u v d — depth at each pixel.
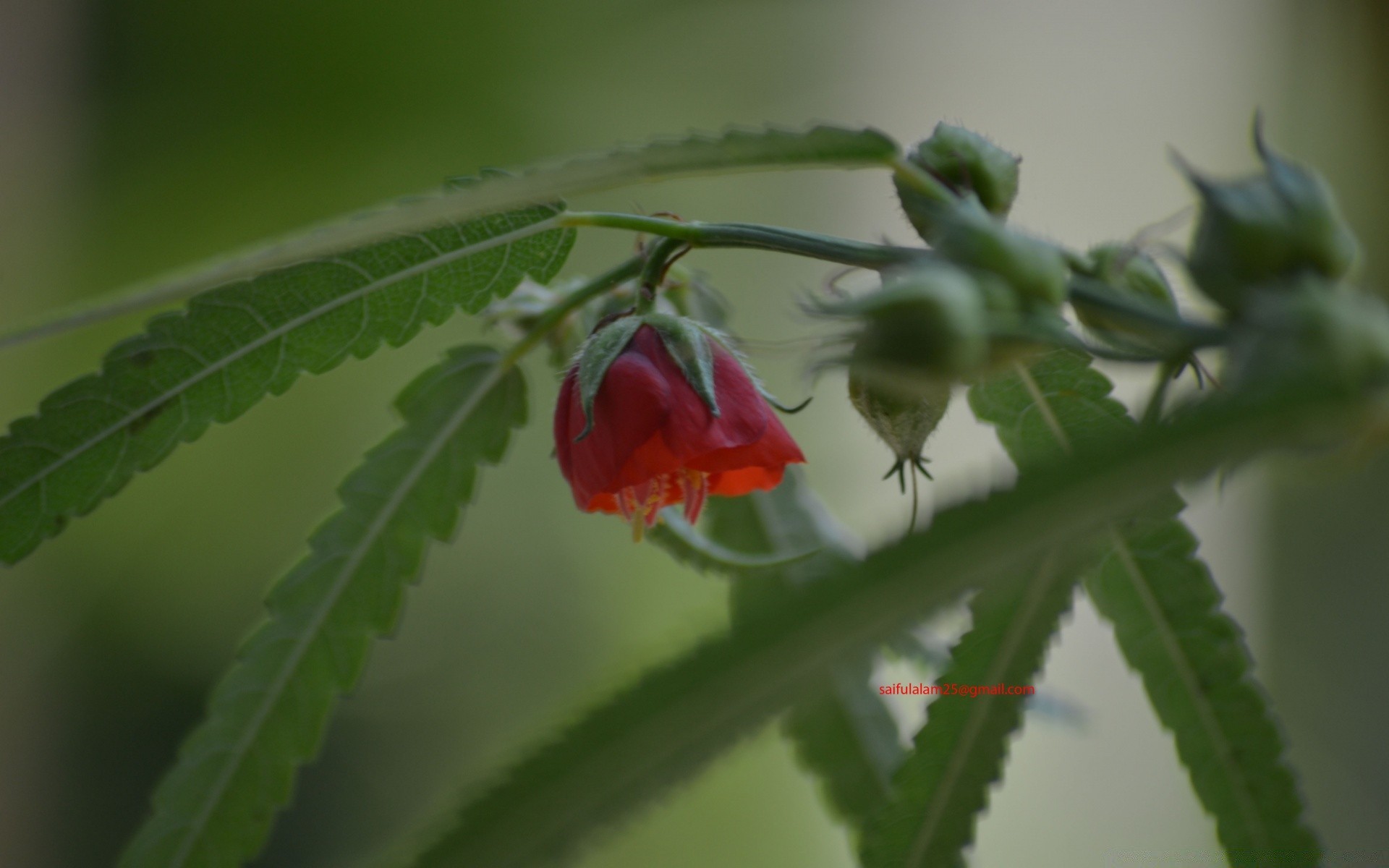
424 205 0.28
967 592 0.25
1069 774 0.70
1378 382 0.26
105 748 0.87
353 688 0.32
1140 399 0.28
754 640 0.24
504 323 0.33
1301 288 0.27
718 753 0.24
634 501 0.32
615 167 0.28
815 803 0.74
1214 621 0.30
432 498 0.32
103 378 0.31
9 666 0.85
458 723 0.89
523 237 0.31
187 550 0.88
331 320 0.31
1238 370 0.27
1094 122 0.86
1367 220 0.70
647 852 0.73
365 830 0.88
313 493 0.89
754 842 0.74
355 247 0.29
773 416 0.31
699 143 0.28
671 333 0.31
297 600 0.32
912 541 0.25
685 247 0.31
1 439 0.30
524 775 0.23
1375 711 0.66
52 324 0.27
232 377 0.31
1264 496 0.70
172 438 0.31
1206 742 0.30
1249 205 0.27
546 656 0.89
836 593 0.25
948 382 0.28
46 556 0.86
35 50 0.88
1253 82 0.81
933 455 0.41
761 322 0.82
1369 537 0.67
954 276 0.27
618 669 0.25
